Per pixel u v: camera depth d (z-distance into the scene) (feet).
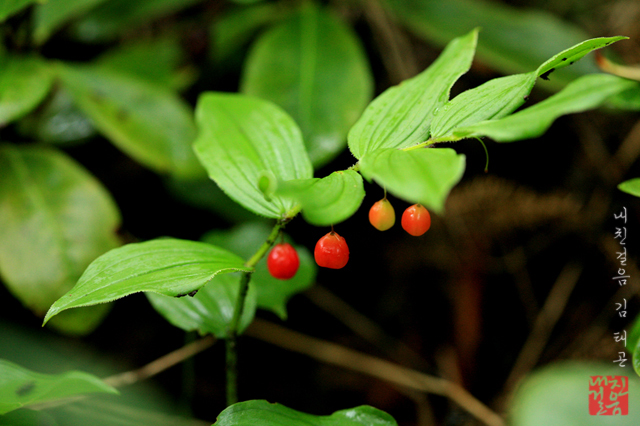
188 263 1.59
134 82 2.10
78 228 1.92
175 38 2.55
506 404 2.18
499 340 2.37
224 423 1.65
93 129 2.35
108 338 2.37
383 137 1.59
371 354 2.48
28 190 1.94
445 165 1.47
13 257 1.89
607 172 2.39
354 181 1.51
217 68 2.68
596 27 2.58
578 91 1.52
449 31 2.33
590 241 2.34
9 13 1.86
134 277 1.57
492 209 2.36
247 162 1.65
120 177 2.65
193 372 2.17
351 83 2.10
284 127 1.68
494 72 2.56
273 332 2.42
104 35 2.55
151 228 2.65
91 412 1.87
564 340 2.26
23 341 2.21
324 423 1.65
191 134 2.08
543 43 2.23
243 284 1.67
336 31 2.22
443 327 2.48
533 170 2.54
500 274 2.43
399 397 2.34
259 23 2.57
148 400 2.22
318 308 2.60
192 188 2.42
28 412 1.69
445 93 1.60
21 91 1.94
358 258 2.68
